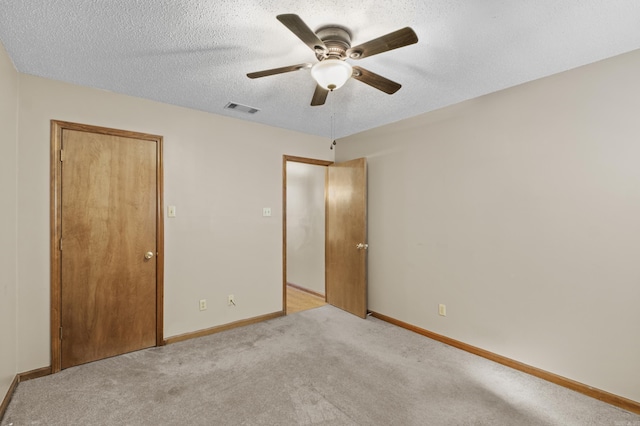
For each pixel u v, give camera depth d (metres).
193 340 2.96
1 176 1.92
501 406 1.97
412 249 3.23
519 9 1.54
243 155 3.38
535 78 2.32
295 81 2.40
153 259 2.81
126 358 2.59
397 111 3.06
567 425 1.79
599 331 2.05
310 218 4.88
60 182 2.38
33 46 1.88
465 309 2.78
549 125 2.27
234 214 3.32
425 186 3.10
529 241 2.38
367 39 1.83
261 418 1.85
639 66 1.90
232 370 2.40
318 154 4.08
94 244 2.53
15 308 2.16
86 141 2.49
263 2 1.49
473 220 2.72
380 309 3.58
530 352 2.37
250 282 3.44
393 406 1.97
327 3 1.50
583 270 2.12
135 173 2.72
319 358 2.60
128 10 1.54
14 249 2.15
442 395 2.08
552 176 2.26
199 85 2.47
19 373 2.21
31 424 1.78
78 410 1.91
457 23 1.66
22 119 2.23
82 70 2.20
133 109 2.71
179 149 2.96
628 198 1.94
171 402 1.99
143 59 2.05
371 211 3.70
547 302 2.29
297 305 4.14
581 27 1.69
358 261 3.68
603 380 2.04
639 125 1.90
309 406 1.96
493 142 2.58
